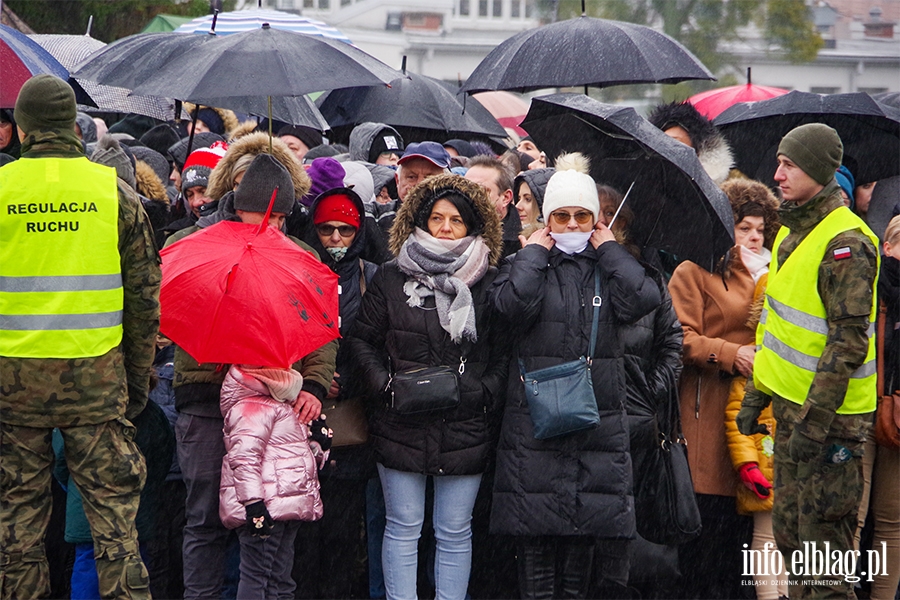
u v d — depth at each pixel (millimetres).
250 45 11445
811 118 16609
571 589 12031
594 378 11602
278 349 10367
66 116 10141
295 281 10734
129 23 27812
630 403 12102
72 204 9945
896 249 12984
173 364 12312
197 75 11188
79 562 11367
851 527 11352
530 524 11477
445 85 20828
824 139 11258
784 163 11438
